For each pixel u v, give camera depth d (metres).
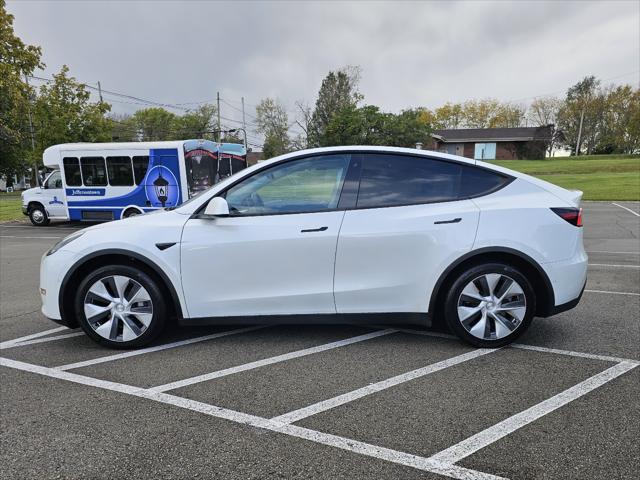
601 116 67.38
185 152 12.85
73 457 2.31
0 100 20.48
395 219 3.47
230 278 3.55
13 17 19.88
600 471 2.13
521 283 3.48
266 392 2.98
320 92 54.72
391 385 3.04
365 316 3.57
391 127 40.19
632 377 3.10
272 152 58.12
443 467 2.19
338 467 2.20
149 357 3.58
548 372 3.20
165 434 2.51
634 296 5.16
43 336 4.14
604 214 14.60
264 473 2.17
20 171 41.38
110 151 13.33
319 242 3.47
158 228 3.58
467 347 3.69
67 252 3.63
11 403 2.88
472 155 59.78
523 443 2.37
